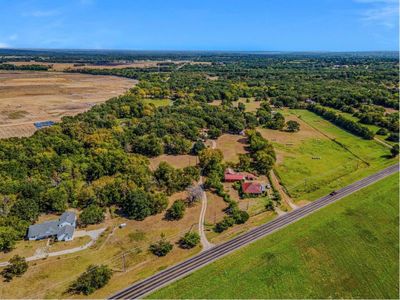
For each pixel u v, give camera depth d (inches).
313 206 3715.6
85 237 3102.9
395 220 3427.7
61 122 6190.9
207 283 2539.4
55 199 3437.5
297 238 3110.2
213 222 3378.4
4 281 2541.8
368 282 2568.9
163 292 2449.6
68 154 4549.7
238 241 3070.9
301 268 2711.6
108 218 3410.4
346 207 3676.2
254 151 5167.3
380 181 4333.2
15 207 3230.8
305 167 4795.8
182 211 3444.9
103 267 2588.6
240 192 3986.2
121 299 2381.9
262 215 3528.5
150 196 3521.2
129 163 4276.6
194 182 4175.7
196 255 2874.0
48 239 3070.9
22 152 4399.6
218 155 4613.7
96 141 4879.4
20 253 2871.6
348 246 2994.6
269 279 2586.1
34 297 2397.9
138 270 2689.5
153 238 3110.2
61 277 2600.9
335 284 2544.3
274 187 4158.5
